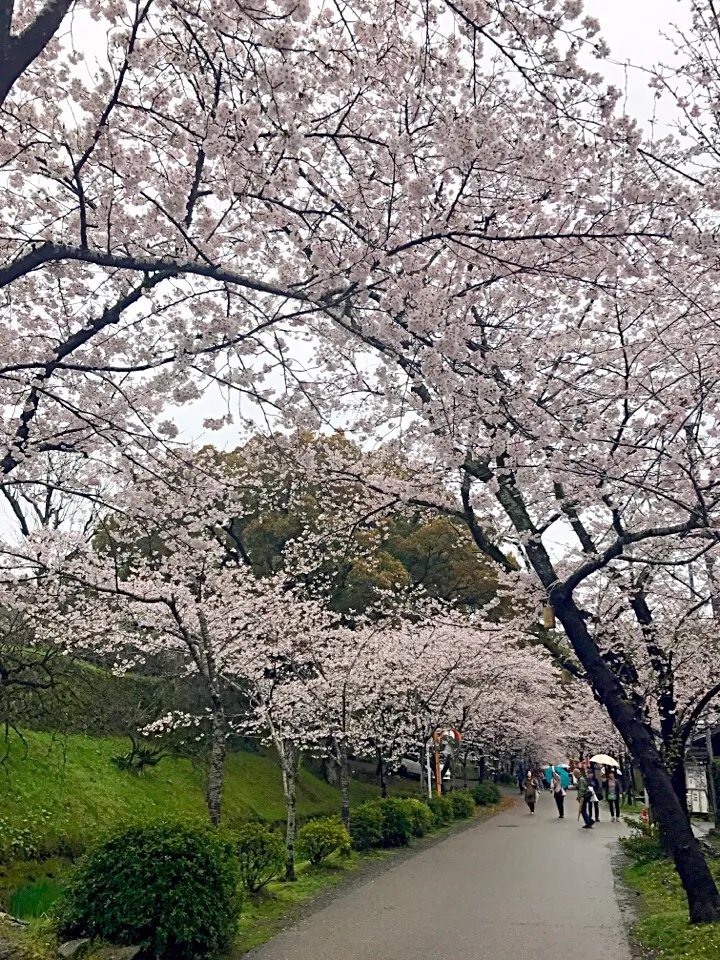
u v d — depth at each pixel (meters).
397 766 22.66
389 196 6.16
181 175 6.91
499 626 13.45
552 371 7.54
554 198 6.22
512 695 24.42
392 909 9.45
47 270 6.88
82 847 12.20
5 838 11.20
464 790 26.84
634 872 11.52
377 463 10.09
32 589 11.46
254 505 18.33
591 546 9.34
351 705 15.52
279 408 6.85
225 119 5.82
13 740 13.98
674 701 10.75
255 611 13.11
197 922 7.16
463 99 6.40
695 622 10.95
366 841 14.52
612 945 7.48
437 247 6.43
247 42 5.67
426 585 23.98
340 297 5.60
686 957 6.41
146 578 12.49
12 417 7.52
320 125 6.30
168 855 7.45
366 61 6.25
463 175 5.79
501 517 10.17
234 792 18.12
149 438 7.09
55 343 7.39
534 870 12.40
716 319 7.61
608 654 10.81
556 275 6.09
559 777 22.89
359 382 6.98
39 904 9.01
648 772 8.05
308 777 23.25
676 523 8.97
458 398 6.23
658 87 6.27
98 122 6.25
